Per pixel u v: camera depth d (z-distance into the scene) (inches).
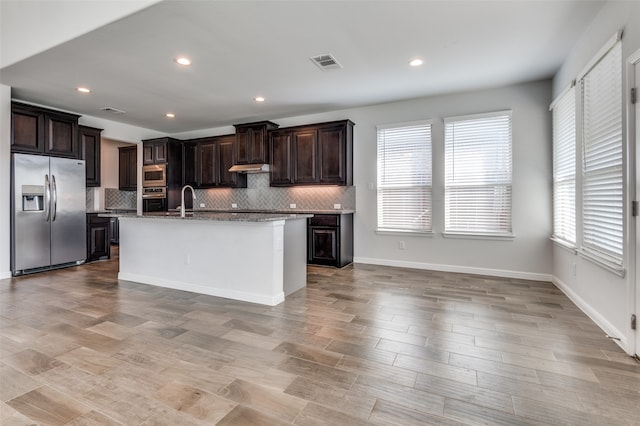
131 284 157.0
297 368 79.0
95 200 245.1
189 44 119.8
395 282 159.8
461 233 179.3
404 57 132.3
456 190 181.5
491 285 154.0
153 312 117.6
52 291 144.5
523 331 100.7
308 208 227.0
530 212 164.9
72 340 93.8
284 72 146.7
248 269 131.7
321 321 109.3
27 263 176.1
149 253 157.5
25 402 65.5
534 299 132.7
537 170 163.0
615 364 80.8
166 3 94.7
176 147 260.4
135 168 283.6
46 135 183.6
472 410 63.6
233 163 241.4
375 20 104.9
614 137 96.1
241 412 62.8
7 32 135.1
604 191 102.5
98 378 74.2
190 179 261.7
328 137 204.8
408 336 97.3
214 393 68.9
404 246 195.9
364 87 167.3
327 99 187.6
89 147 217.2
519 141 166.1
